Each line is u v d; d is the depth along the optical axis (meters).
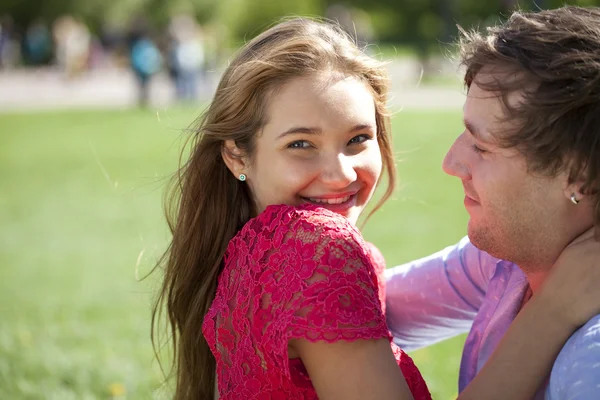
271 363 1.96
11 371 4.98
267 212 2.10
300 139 2.14
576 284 1.87
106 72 39.34
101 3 43.62
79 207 11.39
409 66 33.09
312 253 1.92
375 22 52.31
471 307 2.49
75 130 19.78
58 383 4.79
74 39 34.88
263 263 2.02
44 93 30.30
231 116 2.24
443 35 36.28
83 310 6.52
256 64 2.16
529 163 1.83
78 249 9.01
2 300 6.99
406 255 7.86
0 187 13.19
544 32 1.83
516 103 1.83
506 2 18.11
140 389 4.61
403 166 12.73
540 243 1.92
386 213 9.71
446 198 10.48
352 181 2.16
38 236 9.76
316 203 2.20
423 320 2.57
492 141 1.87
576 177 1.81
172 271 2.51
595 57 1.77
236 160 2.29
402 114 19.94
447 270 2.49
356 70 2.20
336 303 1.86
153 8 43.66
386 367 1.88
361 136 2.21
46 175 14.11
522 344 1.92
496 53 1.87
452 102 22.58
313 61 2.15
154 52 25.22
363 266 1.94
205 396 2.54
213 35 40.94
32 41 41.97
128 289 7.23
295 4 45.75
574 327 1.87
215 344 2.20
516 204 1.89
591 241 1.88
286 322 1.88
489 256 2.38
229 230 2.42
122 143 17.25
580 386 1.68
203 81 27.73
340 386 1.86
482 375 1.95
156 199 11.69
